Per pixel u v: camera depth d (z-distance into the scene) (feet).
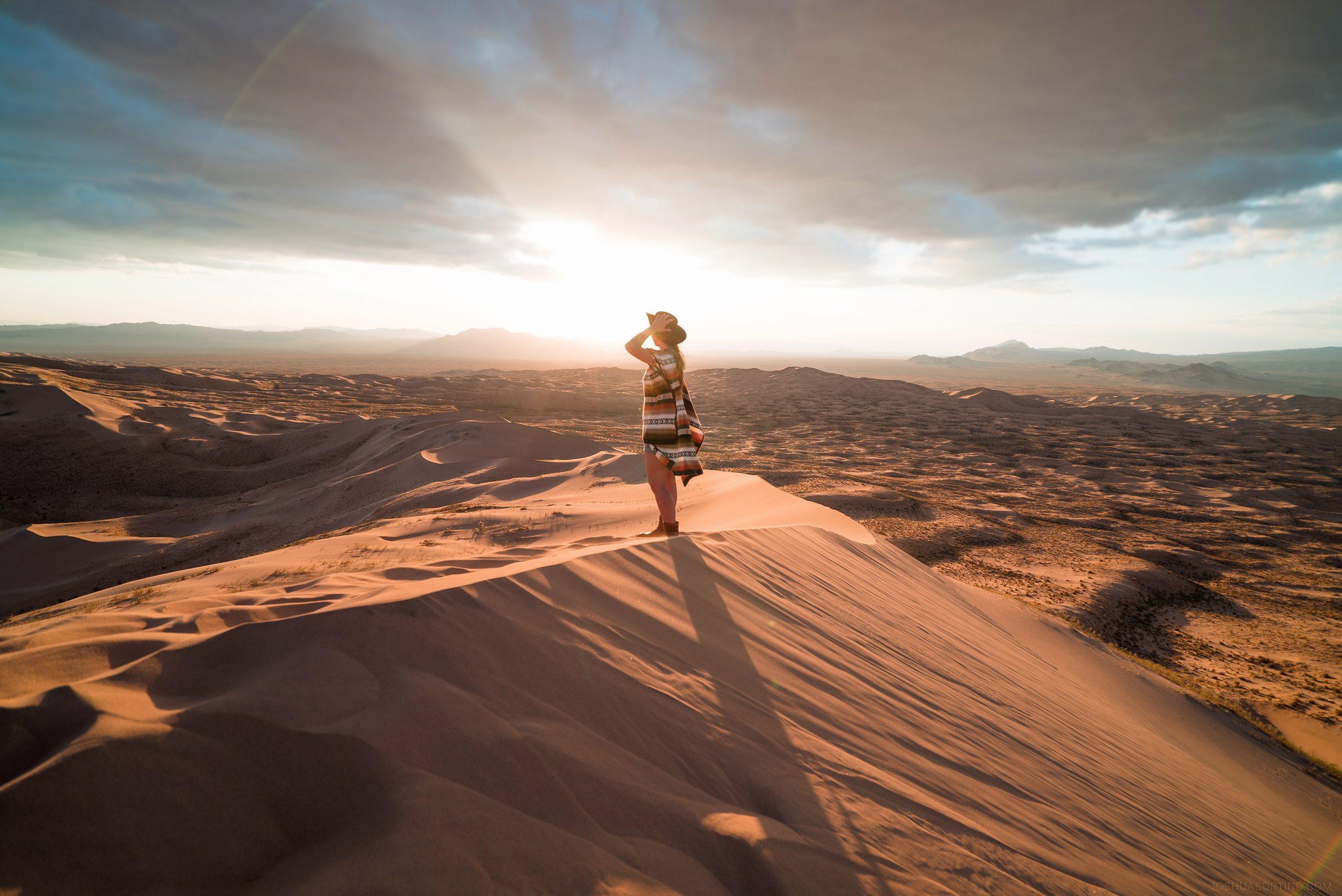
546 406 383.24
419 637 6.86
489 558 13.57
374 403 362.53
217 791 4.51
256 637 6.41
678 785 6.64
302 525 87.86
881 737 10.18
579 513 43.04
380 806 4.68
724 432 295.28
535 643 7.89
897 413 389.80
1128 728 23.73
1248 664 65.77
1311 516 166.71
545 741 6.11
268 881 4.12
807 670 11.39
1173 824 13.84
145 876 3.86
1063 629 45.11
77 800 3.97
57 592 72.33
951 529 105.19
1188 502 177.47
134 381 375.04
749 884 5.55
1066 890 7.91
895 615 19.75
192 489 146.51
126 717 4.76
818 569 19.57
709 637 10.87
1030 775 11.94
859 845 6.75
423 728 5.56
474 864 4.42
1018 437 314.96
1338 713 51.72
